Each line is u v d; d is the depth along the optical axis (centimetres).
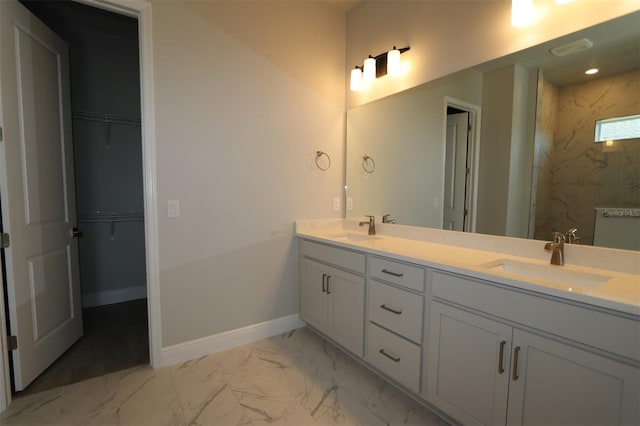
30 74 199
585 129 156
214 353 238
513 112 181
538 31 168
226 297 243
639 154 141
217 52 228
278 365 222
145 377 207
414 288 176
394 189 253
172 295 221
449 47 210
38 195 206
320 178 283
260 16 245
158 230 213
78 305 254
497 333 139
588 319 113
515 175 182
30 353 196
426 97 227
